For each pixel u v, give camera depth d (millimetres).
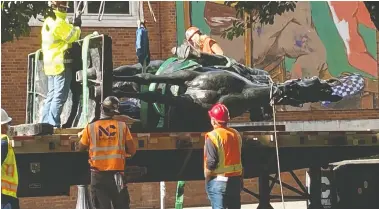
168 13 16969
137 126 10367
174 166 9992
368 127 18109
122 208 8781
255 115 11297
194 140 9664
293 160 10969
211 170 8594
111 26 16750
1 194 8094
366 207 12016
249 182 17109
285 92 10344
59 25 9977
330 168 12180
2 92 15844
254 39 17406
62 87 10086
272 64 17578
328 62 18000
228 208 8672
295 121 17531
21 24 9547
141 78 9875
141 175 9797
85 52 9461
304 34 17844
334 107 17953
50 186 9148
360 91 18156
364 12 18219
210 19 17109
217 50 11367
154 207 16641
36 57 11172
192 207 16734
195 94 9984
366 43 18250
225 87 10047
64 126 10242
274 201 16938
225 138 8617
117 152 8719
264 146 10180
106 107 8742
